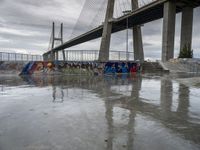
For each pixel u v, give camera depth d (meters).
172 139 4.33
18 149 3.80
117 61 35.75
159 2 51.25
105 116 6.20
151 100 9.13
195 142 4.18
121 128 5.03
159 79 22.22
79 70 32.72
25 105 7.84
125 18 60.97
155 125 5.30
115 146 3.94
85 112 6.71
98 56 37.38
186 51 49.19
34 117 6.03
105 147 3.89
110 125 5.28
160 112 6.77
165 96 10.30
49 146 3.93
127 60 39.16
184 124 5.40
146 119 5.87
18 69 29.48
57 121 5.61
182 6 56.38
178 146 3.98
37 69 30.38
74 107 7.50
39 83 17.08
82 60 35.16
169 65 39.72
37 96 10.09
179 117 6.12
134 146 3.95
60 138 4.34
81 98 9.56
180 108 7.42
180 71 37.06
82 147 3.88
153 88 13.82
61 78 23.42
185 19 55.88
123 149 3.82
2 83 16.97
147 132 4.75
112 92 11.70
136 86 15.02
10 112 6.67
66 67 32.06
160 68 38.50
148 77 25.67
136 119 5.87
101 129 4.94
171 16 50.22
